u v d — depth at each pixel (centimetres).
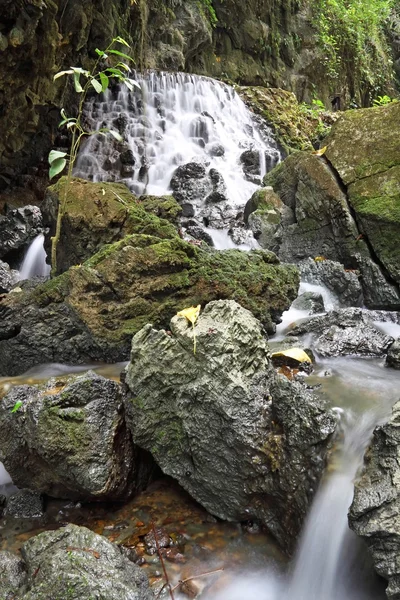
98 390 300
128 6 1030
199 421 276
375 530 202
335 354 386
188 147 1017
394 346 362
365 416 273
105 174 918
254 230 641
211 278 415
